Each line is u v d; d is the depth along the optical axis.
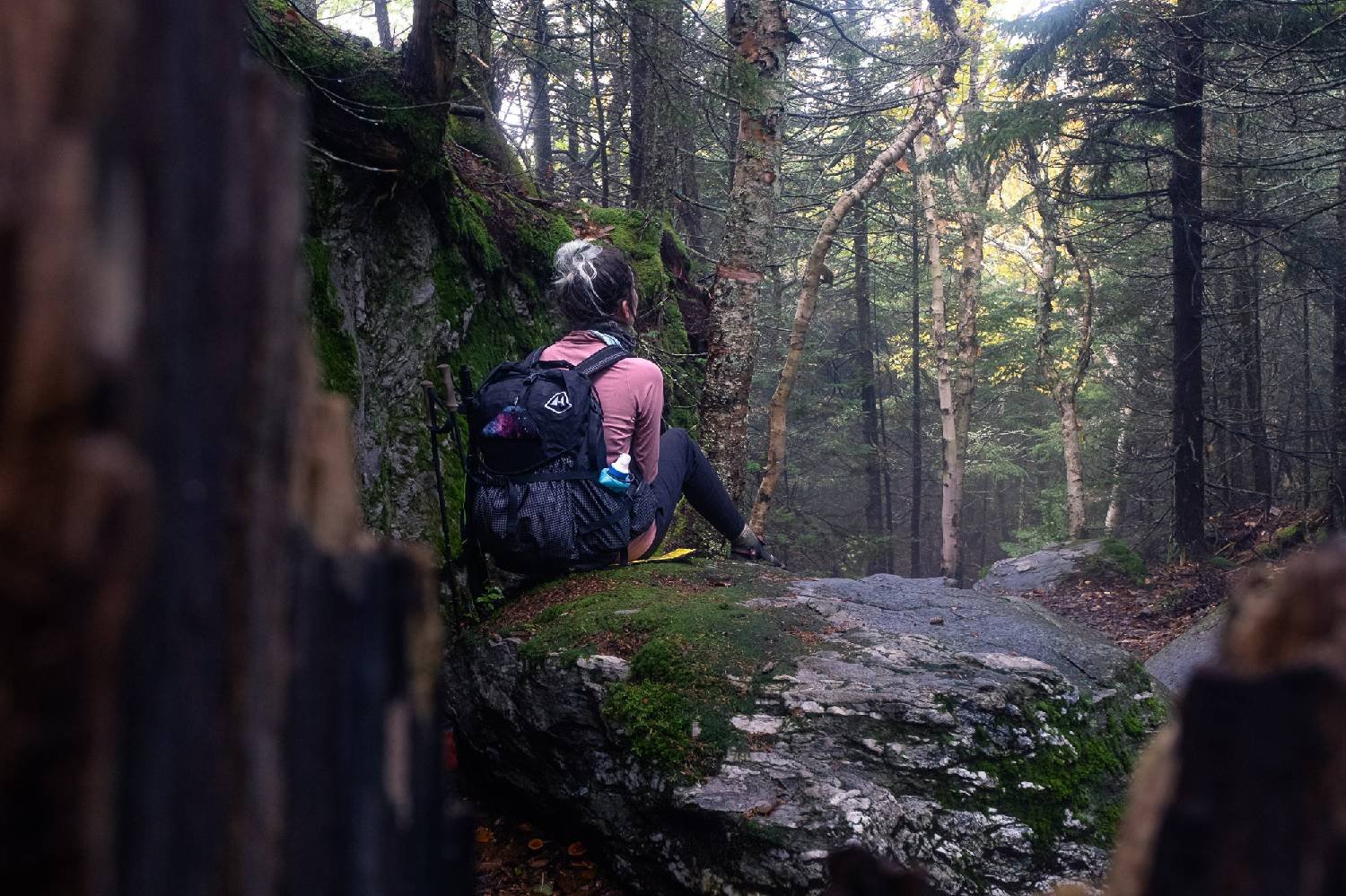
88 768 0.22
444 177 3.98
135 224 0.22
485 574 2.93
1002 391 19.84
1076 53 10.15
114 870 0.23
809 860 1.74
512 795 2.46
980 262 12.44
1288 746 0.29
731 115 6.80
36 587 0.21
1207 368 15.06
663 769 2.01
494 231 4.71
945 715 2.05
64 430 0.21
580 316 2.99
